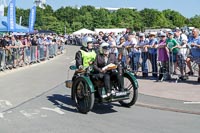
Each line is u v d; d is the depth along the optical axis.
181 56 12.44
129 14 105.50
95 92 8.34
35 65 21.50
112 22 97.00
